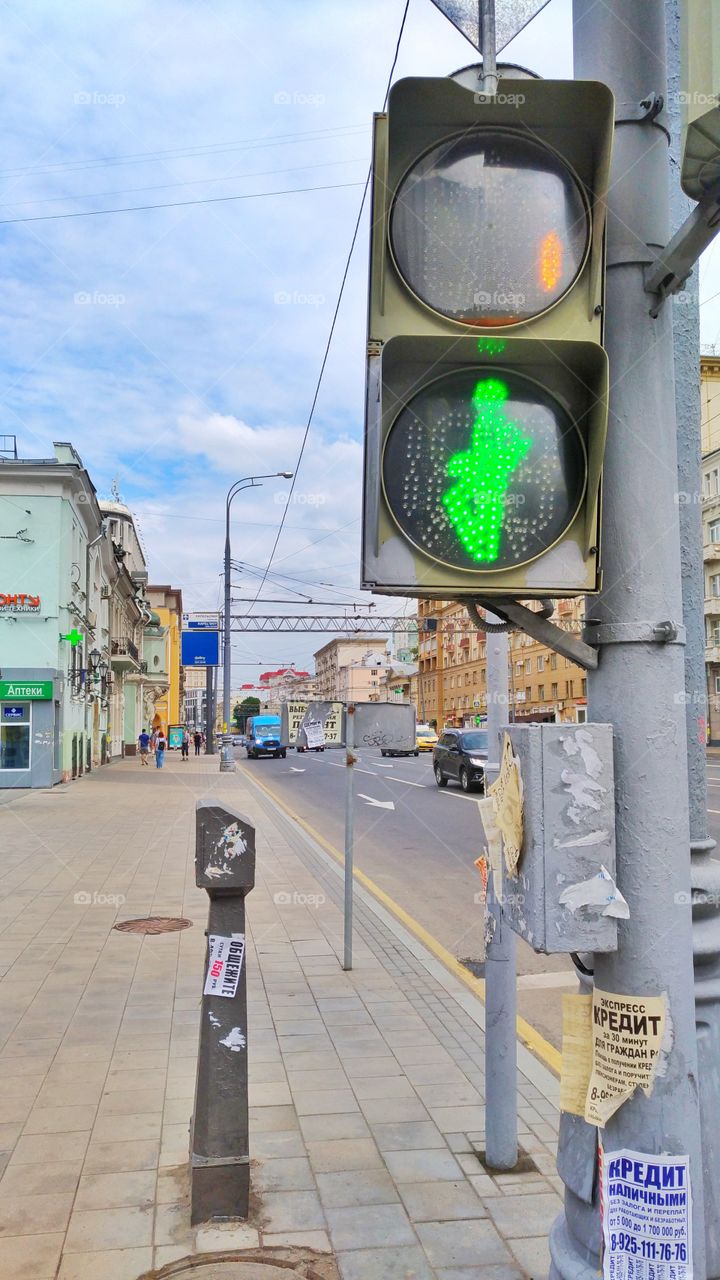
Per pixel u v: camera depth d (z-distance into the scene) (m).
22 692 24.45
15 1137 3.72
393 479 1.92
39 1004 5.46
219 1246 2.96
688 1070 1.87
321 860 11.55
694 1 1.72
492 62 2.14
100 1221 3.10
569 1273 2.12
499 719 3.54
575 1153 2.20
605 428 1.88
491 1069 3.54
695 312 2.46
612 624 1.95
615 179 2.04
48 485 25.09
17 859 11.37
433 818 15.95
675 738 1.92
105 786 25.33
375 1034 5.03
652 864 1.88
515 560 1.93
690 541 2.41
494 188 1.95
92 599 32.09
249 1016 5.34
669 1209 1.84
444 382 1.94
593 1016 1.95
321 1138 3.75
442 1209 3.21
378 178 1.87
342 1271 2.83
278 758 48.31
